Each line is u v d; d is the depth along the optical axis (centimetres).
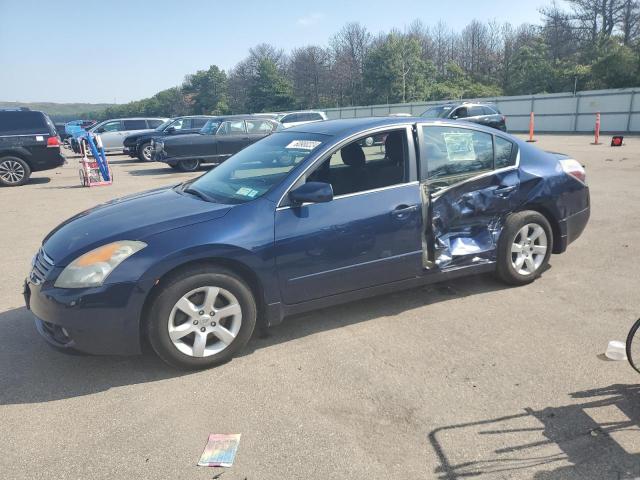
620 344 339
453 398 305
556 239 497
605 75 3803
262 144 462
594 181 1043
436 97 5947
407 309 439
